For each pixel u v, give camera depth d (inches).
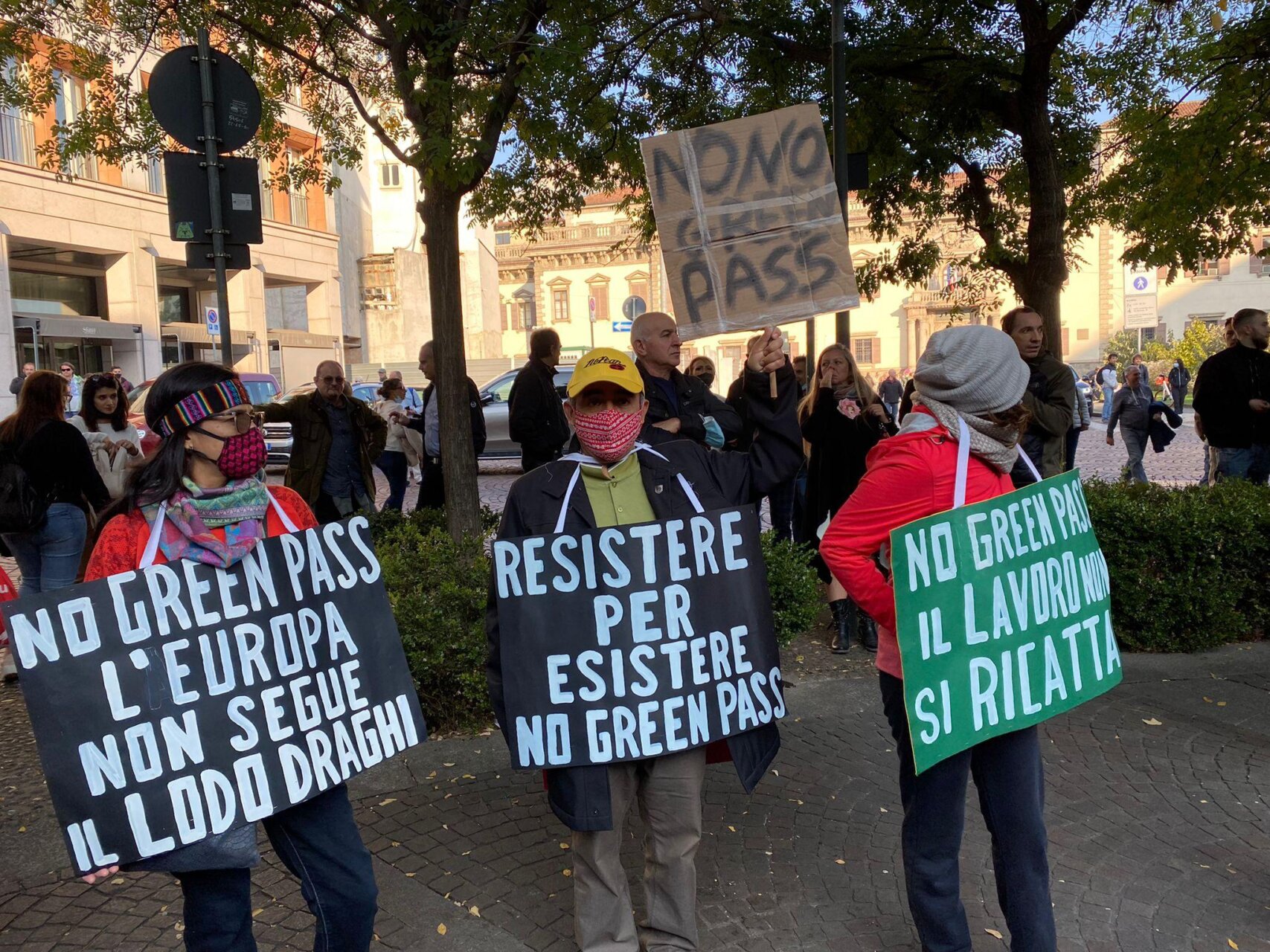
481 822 141.7
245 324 1157.7
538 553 99.7
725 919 116.6
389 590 186.4
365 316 1764.3
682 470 105.8
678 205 121.9
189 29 274.1
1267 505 218.7
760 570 105.2
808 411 214.8
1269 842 131.5
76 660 79.0
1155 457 674.2
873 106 320.2
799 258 120.7
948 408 94.7
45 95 279.0
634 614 100.7
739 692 103.4
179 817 81.8
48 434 202.8
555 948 111.7
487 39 215.5
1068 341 1974.7
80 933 115.5
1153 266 372.8
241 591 87.7
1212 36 317.7
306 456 276.7
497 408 656.4
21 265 904.9
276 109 311.4
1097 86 335.9
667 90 326.3
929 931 99.4
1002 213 348.5
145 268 990.4
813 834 137.0
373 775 157.4
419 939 113.3
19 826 142.9
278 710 88.2
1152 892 120.1
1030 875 97.2
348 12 269.9
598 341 2399.1
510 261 2459.4
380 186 1830.7
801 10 318.3
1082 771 152.8
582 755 99.4
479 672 171.3
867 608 96.3
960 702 92.5
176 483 86.4
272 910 120.6
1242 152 327.3
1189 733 166.1
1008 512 97.0
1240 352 274.7
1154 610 205.2
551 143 259.8
